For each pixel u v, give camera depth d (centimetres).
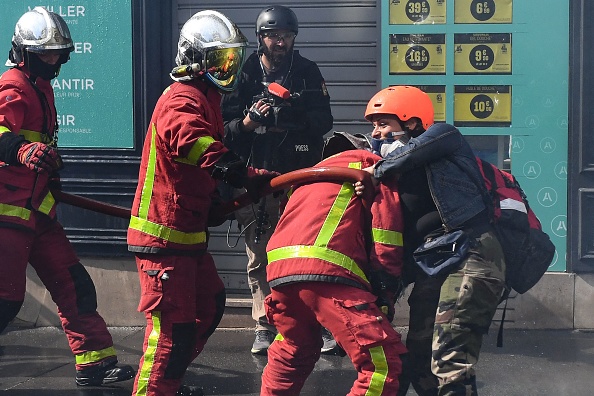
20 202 444
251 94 524
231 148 519
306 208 329
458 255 347
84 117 582
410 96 371
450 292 349
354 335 315
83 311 465
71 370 496
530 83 556
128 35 577
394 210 346
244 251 591
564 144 556
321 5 579
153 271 360
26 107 435
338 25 578
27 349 543
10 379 477
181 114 338
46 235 463
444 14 561
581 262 557
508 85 559
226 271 594
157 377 362
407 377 366
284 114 511
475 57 561
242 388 459
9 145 405
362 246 336
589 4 546
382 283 341
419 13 564
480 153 566
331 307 319
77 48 579
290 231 329
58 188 465
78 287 466
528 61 555
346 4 577
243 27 586
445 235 350
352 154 352
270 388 351
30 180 447
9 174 442
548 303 562
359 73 580
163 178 358
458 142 358
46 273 465
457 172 354
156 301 360
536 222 379
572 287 559
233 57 360
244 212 523
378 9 575
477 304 347
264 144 521
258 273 528
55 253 464
